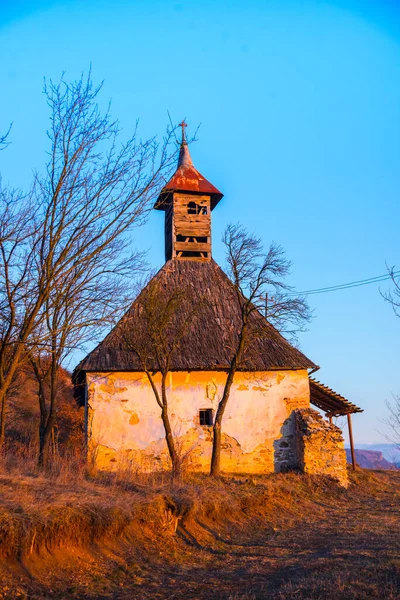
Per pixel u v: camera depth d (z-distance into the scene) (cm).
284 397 2062
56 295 1169
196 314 2172
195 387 2005
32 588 847
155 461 1906
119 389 1958
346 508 1672
